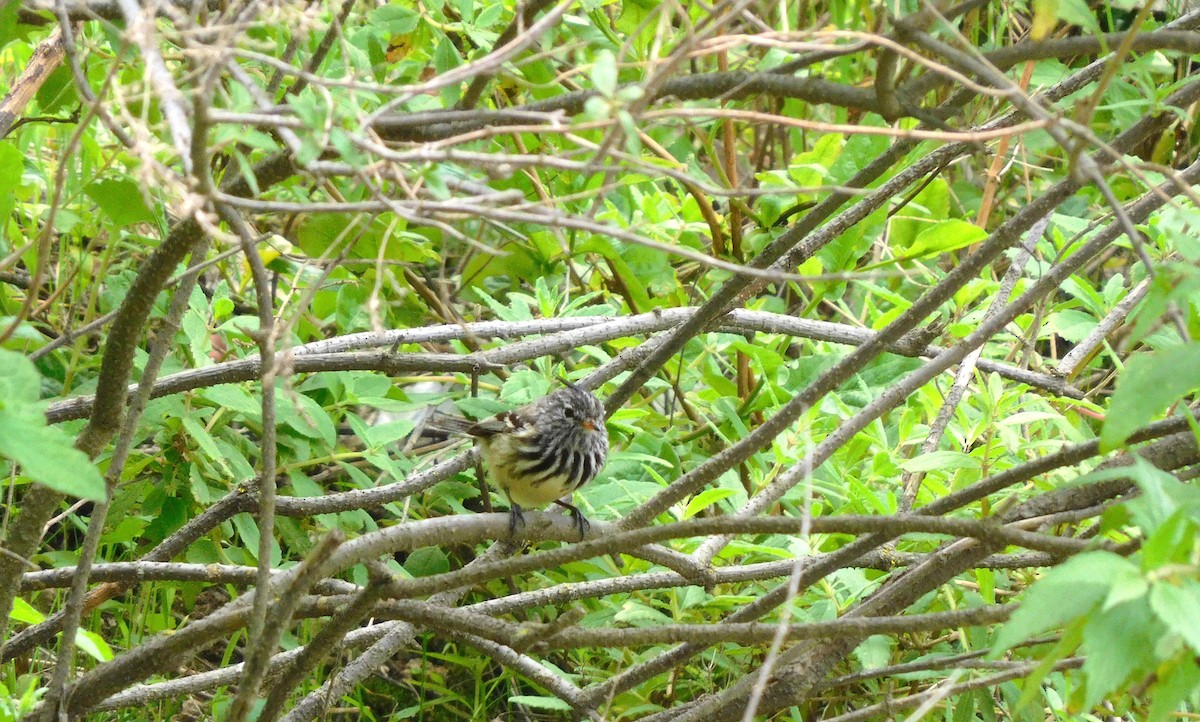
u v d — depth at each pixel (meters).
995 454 8.54
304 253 10.50
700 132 10.63
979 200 13.77
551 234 9.95
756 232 10.56
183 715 10.49
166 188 5.70
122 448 6.82
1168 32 6.16
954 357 7.91
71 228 8.55
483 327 9.55
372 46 9.04
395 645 8.50
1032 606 3.81
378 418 13.05
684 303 11.77
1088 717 7.39
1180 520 3.85
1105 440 4.10
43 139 10.67
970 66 5.36
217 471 9.78
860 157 10.30
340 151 4.68
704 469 7.83
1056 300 13.98
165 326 6.98
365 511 10.63
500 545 8.69
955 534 5.84
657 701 10.18
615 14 11.40
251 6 5.28
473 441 10.83
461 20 9.46
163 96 4.66
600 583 8.31
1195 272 4.16
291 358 5.51
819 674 7.75
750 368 11.48
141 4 5.70
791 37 5.81
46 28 8.37
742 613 7.77
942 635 9.02
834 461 9.26
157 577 8.23
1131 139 7.44
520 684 11.00
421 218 5.08
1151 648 3.82
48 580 8.30
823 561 7.49
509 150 10.24
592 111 4.71
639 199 10.23
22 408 4.30
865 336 10.32
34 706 6.87
